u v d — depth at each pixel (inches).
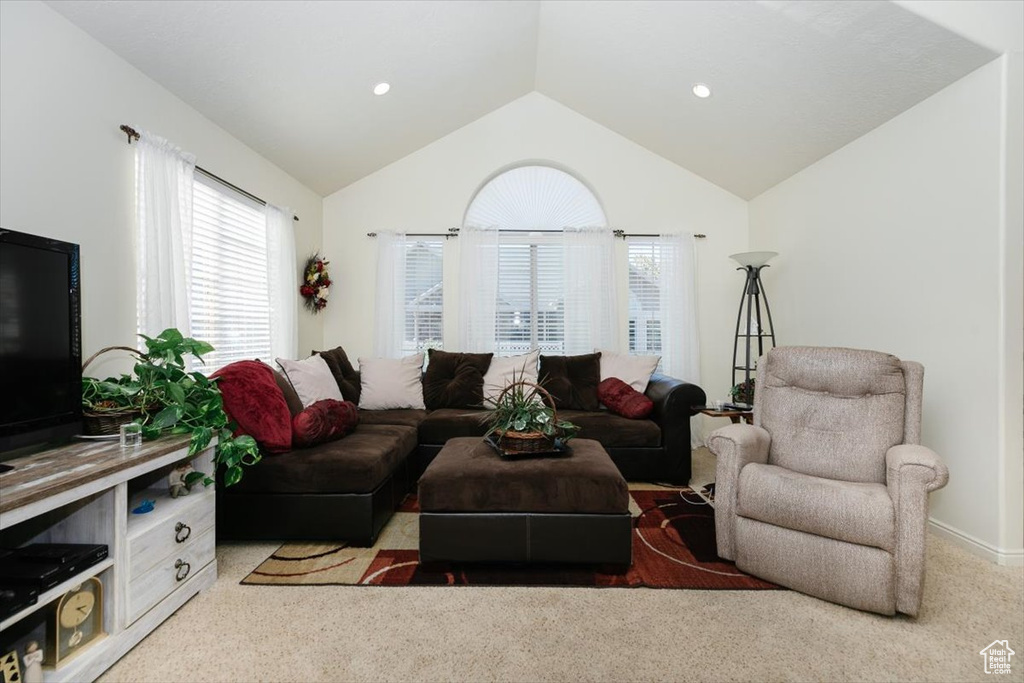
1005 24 85.3
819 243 138.1
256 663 58.6
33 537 59.8
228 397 90.1
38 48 72.8
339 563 85.3
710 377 177.8
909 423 81.6
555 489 81.6
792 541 74.9
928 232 101.0
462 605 71.7
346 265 177.0
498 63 148.0
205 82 102.7
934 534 98.1
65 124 77.1
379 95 135.7
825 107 118.0
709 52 119.0
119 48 86.0
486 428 132.5
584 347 173.2
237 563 85.1
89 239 81.3
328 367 136.4
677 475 131.8
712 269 178.7
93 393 74.2
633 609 70.7
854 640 63.2
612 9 120.0
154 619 64.7
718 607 71.2
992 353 87.2
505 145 177.6
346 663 58.7
